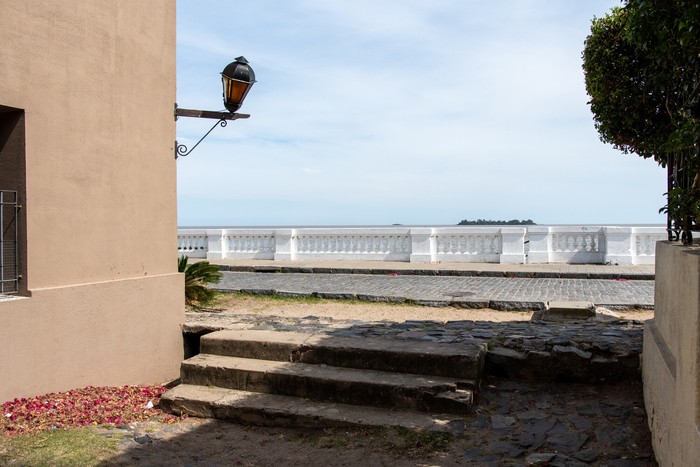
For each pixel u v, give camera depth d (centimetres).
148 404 629
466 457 473
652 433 474
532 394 608
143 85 748
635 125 641
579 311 944
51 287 606
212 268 1095
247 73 792
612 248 1786
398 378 593
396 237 1970
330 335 716
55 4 609
